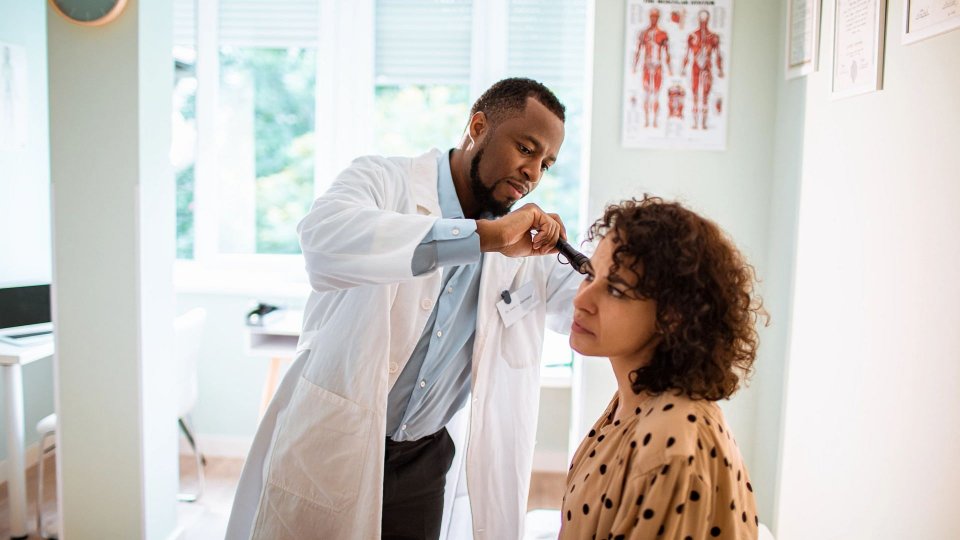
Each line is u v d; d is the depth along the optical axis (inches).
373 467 55.4
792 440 84.3
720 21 89.8
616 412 37.4
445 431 65.7
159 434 95.6
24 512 104.7
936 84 58.1
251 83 142.2
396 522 62.4
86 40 87.3
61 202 89.5
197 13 138.7
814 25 79.3
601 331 33.4
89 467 92.2
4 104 128.3
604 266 33.5
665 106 91.0
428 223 50.2
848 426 71.4
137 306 89.7
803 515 81.3
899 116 63.4
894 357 63.5
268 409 61.8
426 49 137.4
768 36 89.9
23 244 134.6
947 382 55.9
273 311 121.0
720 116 90.8
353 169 58.1
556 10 134.0
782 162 88.3
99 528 92.8
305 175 145.4
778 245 89.1
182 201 146.6
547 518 79.7
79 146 88.6
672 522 29.8
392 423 60.4
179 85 142.9
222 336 138.3
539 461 137.6
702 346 31.6
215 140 143.7
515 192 58.4
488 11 134.3
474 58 135.6
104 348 90.7
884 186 65.5
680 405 31.9
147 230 90.7
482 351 59.9
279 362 119.7
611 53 91.0
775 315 89.6
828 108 76.5
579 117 137.9
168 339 97.2
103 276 89.8
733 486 31.6
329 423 56.0
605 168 92.3
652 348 33.9
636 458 31.2
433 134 141.4
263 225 146.9
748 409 95.3
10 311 116.9
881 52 66.3
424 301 57.9
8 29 129.0
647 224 32.5
